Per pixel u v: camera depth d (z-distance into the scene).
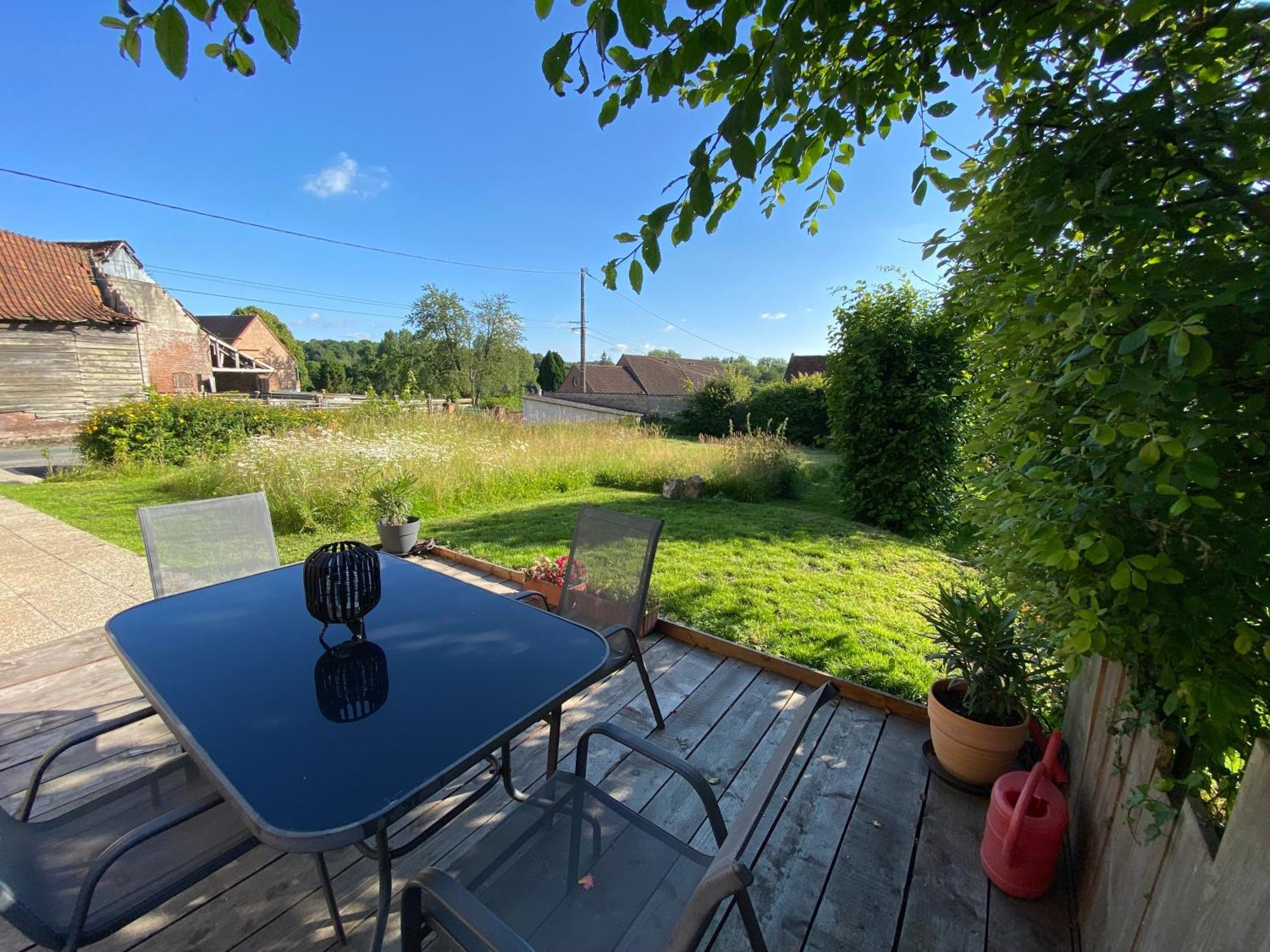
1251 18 0.96
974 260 1.61
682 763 1.39
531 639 1.70
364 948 1.43
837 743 2.29
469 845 1.77
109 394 13.71
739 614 3.48
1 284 12.39
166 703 1.33
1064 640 1.28
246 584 2.12
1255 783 0.82
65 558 4.42
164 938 1.44
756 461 7.84
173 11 0.93
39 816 1.80
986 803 1.97
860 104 1.50
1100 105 1.10
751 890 1.63
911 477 5.96
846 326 6.32
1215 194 1.03
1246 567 0.89
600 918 1.13
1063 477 1.21
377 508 5.24
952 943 1.47
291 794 1.04
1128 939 1.19
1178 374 0.85
